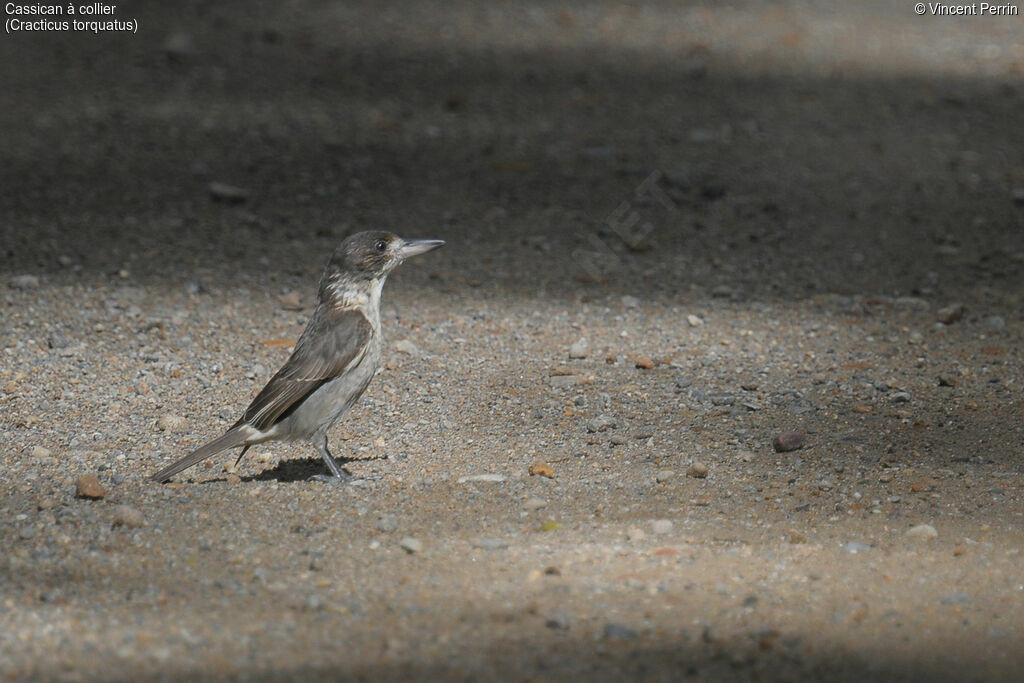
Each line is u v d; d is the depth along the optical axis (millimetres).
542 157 19516
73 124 20562
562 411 11656
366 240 10141
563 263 15844
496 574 8117
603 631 7328
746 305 14500
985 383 12156
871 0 29891
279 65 23797
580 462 10375
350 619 7488
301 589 7883
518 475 10070
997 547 8531
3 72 23062
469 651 7105
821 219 17344
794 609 7613
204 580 7992
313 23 26609
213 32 25797
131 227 16516
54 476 9953
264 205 17484
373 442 10984
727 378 12406
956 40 26391
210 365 12594
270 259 15625
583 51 25031
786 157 19641
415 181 18531
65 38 25172
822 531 8844
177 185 18125
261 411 9711
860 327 13797
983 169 19203
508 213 17453
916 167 19297
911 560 8328
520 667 6934
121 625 7371
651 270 15664
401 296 14688
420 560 8336
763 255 16125
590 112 21516
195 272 15086
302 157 19344
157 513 9109
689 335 13586
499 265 15711
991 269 15586
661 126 20859
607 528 8898
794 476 9977
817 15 28359
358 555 8414
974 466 10148
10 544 8531
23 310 13586
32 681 6711
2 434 10875
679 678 6824
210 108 21484
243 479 10078
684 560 8320
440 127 20781
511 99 22172
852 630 7359
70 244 15805
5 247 15562
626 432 11102
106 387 11977
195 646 7129
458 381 12406
